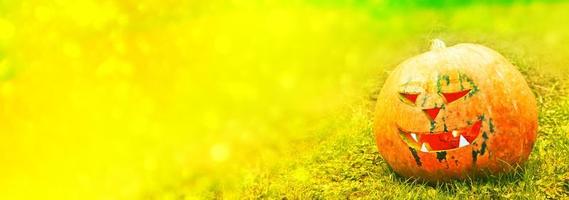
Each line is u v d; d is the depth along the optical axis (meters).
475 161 4.20
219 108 7.62
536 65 6.74
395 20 9.98
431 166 4.30
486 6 9.85
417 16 9.96
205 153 6.42
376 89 7.10
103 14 10.49
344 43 9.33
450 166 4.24
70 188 6.08
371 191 4.72
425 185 4.51
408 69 4.38
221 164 6.07
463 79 4.14
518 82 4.26
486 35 8.06
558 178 4.40
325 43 9.59
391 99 4.41
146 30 10.46
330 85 7.68
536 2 9.71
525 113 4.21
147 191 5.77
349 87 7.44
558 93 6.08
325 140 6.07
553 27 8.07
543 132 5.22
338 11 11.50
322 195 4.81
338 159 5.42
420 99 4.21
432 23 9.09
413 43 8.43
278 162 5.71
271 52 9.45
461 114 4.10
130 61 9.25
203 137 6.84
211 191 5.42
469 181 4.36
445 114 4.12
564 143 4.91
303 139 6.28
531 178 4.36
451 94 4.13
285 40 10.03
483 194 4.24
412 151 4.33
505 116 4.12
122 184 6.00
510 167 4.30
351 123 6.15
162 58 9.48
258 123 6.98
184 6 11.37
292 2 12.55
